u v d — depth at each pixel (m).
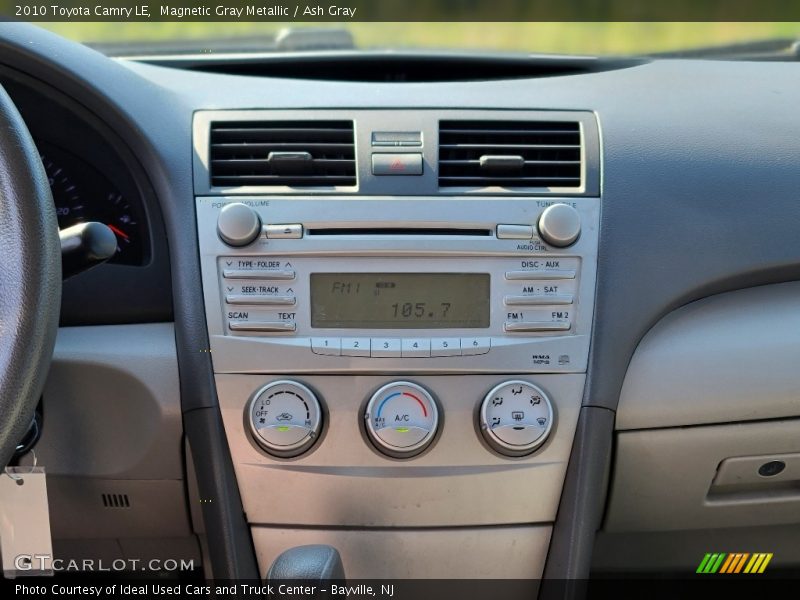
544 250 1.05
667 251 1.07
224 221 1.04
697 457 1.10
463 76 1.32
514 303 1.04
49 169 1.18
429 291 1.05
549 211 1.04
